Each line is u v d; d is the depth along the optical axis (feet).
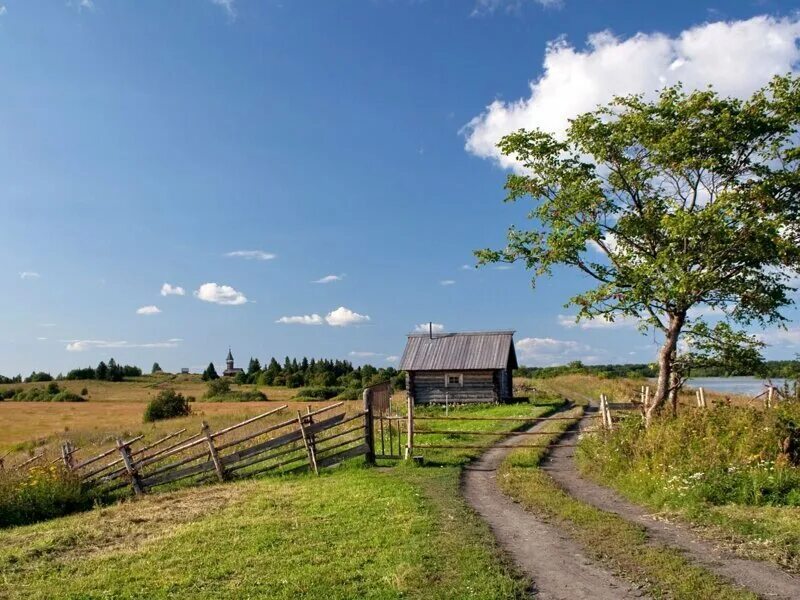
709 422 47.78
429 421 92.32
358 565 27.63
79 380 435.53
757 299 57.62
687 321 59.26
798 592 23.73
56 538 35.86
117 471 55.06
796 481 37.06
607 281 60.80
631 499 41.29
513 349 150.30
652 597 23.56
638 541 30.48
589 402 136.26
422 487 44.68
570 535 32.04
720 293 58.29
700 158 55.88
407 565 26.84
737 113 54.65
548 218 63.98
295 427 86.99
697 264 55.42
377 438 73.36
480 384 135.64
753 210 51.72
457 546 29.71
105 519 41.27
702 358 60.08
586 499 41.83
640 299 56.49
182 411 157.79
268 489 47.50
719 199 50.42
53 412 208.23
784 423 43.32
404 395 169.78
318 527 34.35
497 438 73.46
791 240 53.52
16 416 191.72
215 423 113.60
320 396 252.21
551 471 53.26
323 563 28.07
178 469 59.82
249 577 26.81
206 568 28.30
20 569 30.27
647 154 58.90
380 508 37.99
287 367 392.47
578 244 59.41
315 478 51.98
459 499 40.68
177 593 25.40
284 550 30.32
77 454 86.69
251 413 144.05
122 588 26.45
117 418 181.37
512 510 37.88
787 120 53.67
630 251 60.39
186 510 41.86
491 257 65.31
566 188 61.82
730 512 34.50
